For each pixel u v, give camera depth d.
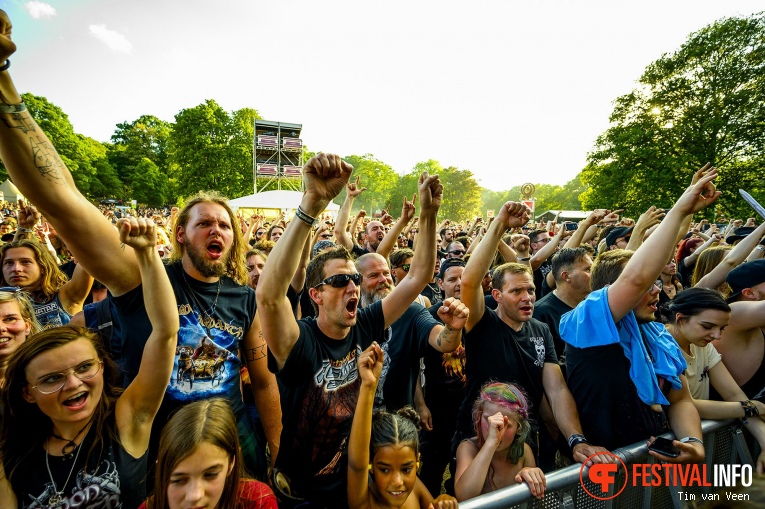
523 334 2.39
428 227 2.10
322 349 1.84
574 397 2.03
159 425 1.81
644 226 3.00
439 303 3.15
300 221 1.58
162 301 1.37
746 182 22.59
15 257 2.85
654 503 1.87
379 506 1.68
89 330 1.42
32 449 1.30
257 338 2.19
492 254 2.17
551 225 7.52
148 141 80.19
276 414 2.22
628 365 1.86
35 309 2.91
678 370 1.87
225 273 2.18
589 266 2.86
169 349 1.44
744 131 22.12
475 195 79.56
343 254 1.91
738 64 22.39
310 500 1.75
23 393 1.29
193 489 1.28
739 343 2.25
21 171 1.20
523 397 1.97
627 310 1.75
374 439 1.70
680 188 23.36
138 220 1.26
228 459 1.37
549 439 2.37
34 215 3.31
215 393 1.91
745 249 3.26
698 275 3.88
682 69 24.25
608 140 27.03
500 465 1.92
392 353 2.54
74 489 1.31
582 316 1.90
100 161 68.25
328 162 1.55
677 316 2.08
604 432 1.88
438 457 2.69
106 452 1.37
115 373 1.47
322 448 1.77
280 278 1.59
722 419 2.03
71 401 1.29
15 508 1.26
